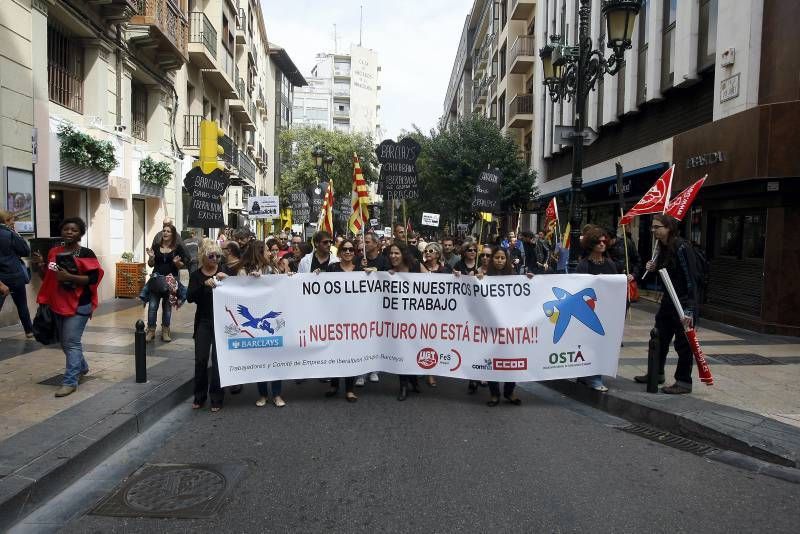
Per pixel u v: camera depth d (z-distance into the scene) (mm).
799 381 7434
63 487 4543
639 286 18688
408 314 7102
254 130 36688
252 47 37469
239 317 6660
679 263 6797
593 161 22438
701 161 12781
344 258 7117
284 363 6824
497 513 4148
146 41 15648
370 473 4816
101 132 13852
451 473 4836
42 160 11164
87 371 7039
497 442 5625
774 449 5137
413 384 7578
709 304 13422
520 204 27594
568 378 7172
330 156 23609
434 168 28188
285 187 42594
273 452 5289
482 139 27250
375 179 45031
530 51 33375
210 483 4621
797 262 10875
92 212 14062
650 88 16438
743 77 11711
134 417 5734
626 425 6297
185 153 20938
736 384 7270
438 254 8500
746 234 12188
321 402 6992
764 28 11391
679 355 6859
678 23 14875
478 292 7031
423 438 5684
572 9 24297
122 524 3984
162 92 18062
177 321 11641
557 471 4926
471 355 7055
